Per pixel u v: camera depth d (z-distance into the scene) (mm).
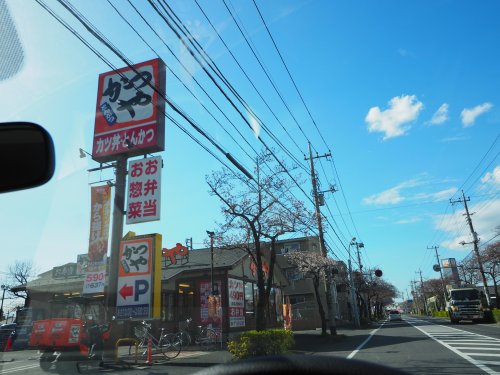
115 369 12086
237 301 21797
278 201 15320
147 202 14828
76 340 12898
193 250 26078
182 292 21188
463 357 12430
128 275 15227
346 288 54031
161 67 15641
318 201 23359
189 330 20156
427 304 103438
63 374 11609
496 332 22250
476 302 34719
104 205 15430
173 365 12578
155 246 15320
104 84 16203
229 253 23906
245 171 11367
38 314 21422
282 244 39969
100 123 15859
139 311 14781
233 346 13797
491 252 42500
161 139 15227
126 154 15531
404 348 15695
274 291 28000
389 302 109438
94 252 15211
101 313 15648
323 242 23422
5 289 37031
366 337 23312
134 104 15555
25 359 15266
